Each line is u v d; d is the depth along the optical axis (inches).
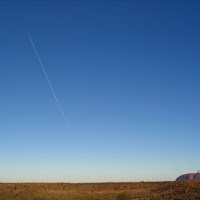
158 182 3255.4
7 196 2390.5
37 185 3056.1
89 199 2260.1
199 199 1859.0
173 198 2038.6
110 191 2704.2
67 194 2546.8
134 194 2458.2
